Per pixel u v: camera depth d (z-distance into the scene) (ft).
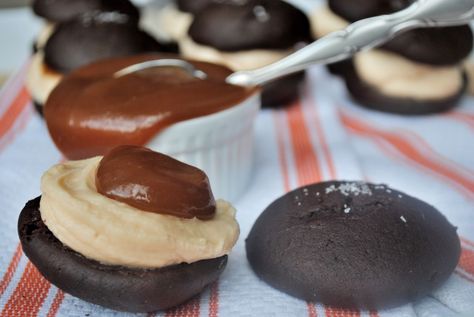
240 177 1.12
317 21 1.56
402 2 1.35
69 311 0.84
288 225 0.89
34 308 0.85
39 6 1.57
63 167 0.85
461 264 0.90
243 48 1.36
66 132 1.03
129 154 0.82
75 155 1.04
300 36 1.40
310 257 0.86
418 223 0.88
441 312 0.85
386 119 1.40
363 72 1.40
